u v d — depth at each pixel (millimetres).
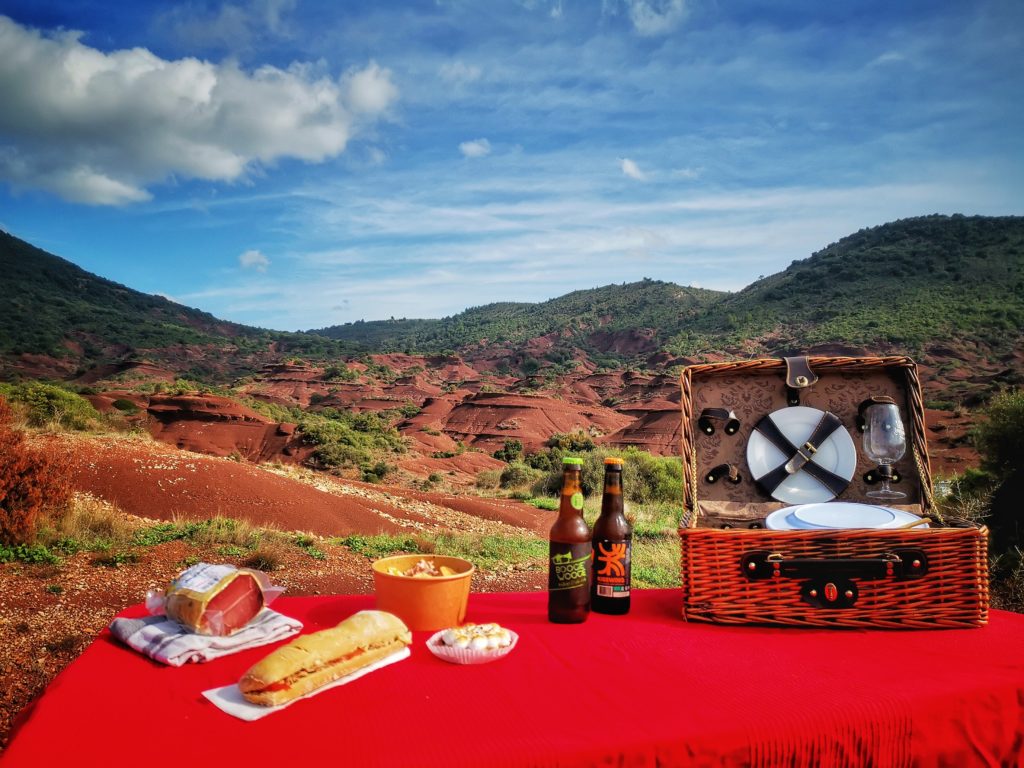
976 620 1669
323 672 1270
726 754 1132
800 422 2027
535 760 1047
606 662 1440
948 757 1263
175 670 1378
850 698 1258
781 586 1677
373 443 56531
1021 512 6523
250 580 1575
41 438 14703
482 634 1446
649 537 13414
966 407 57562
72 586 6484
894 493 1929
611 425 104625
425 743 1079
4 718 3881
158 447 16469
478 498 24453
